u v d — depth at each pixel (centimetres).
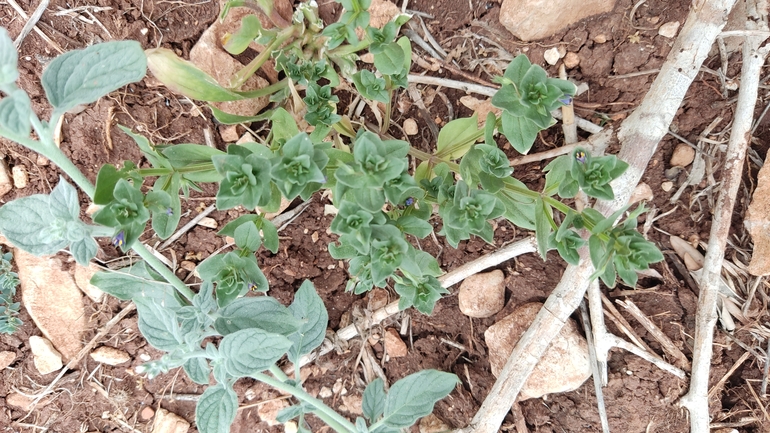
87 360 29
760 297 29
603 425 29
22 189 28
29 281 28
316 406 24
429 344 31
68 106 19
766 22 26
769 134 28
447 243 30
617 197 27
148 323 21
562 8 26
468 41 28
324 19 28
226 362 21
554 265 29
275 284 30
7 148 27
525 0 26
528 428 30
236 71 28
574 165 21
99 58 19
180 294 26
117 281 23
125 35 27
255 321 23
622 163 21
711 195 28
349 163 22
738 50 27
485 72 28
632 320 29
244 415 31
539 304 29
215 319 22
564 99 21
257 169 21
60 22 26
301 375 31
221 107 28
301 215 29
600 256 21
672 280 29
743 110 27
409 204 24
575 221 22
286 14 28
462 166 23
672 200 29
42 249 20
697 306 28
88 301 29
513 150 29
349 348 31
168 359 21
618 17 27
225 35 26
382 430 26
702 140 28
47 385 29
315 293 26
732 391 29
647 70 27
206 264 22
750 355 29
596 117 28
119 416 30
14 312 29
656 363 28
